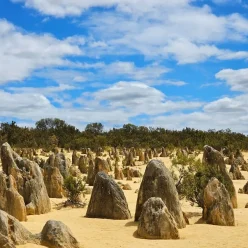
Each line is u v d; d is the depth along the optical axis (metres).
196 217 20.94
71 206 24.64
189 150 74.38
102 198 21.06
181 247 15.11
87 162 49.03
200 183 23.77
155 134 95.88
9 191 19.64
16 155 24.12
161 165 19.62
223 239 16.33
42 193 22.55
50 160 33.94
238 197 29.48
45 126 106.62
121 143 84.19
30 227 18.03
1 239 12.80
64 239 14.32
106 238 16.36
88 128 105.75
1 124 79.88
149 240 16.11
